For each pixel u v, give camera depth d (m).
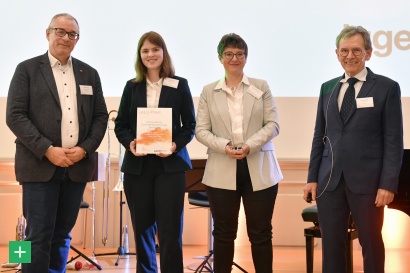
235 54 3.23
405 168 3.57
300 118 5.83
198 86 5.77
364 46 2.90
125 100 3.33
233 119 3.26
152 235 3.28
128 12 5.81
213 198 3.23
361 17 5.73
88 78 3.26
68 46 3.12
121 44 5.80
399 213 5.85
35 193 3.04
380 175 2.84
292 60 5.79
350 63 2.90
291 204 5.93
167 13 5.80
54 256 3.18
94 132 3.19
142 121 3.14
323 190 2.94
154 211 3.25
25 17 5.80
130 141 3.21
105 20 5.81
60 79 3.16
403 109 5.73
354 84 2.96
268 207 3.20
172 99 3.25
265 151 3.27
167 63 3.29
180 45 5.79
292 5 5.78
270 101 3.33
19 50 5.80
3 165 5.84
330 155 2.95
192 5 5.79
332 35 5.76
